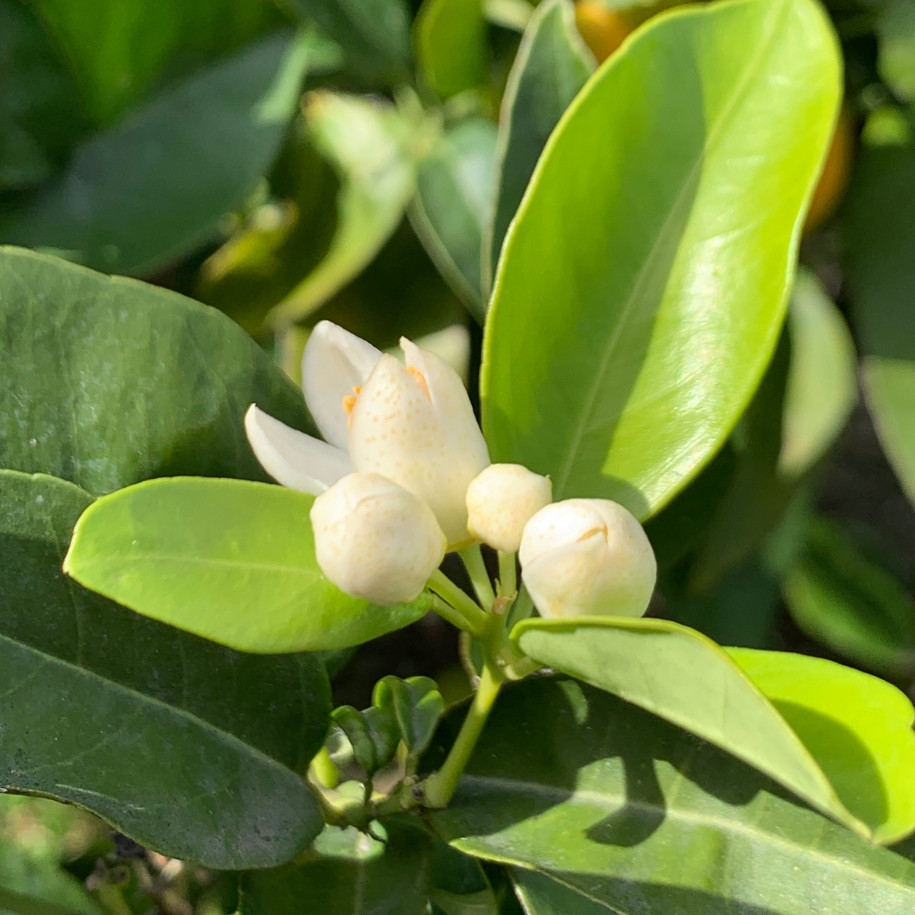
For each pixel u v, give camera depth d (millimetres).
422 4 342
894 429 306
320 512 198
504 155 257
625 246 228
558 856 216
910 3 302
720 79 228
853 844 213
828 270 452
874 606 485
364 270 341
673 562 302
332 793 232
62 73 295
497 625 208
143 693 215
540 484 203
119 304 219
